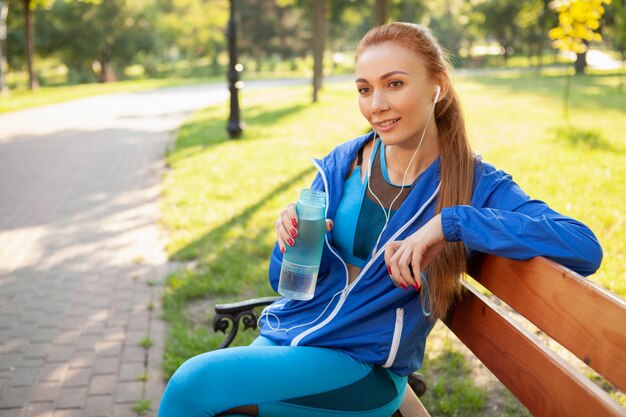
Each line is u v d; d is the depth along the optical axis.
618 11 14.41
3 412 3.27
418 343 2.08
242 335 3.90
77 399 3.39
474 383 3.31
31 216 7.38
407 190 2.03
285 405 1.88
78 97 26.53
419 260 1.79
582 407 1.45
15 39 48.41
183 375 1.85
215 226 6.47
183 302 4.57
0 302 4.80
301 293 2.04
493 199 1.92
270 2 61.56
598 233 4.93
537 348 1.66
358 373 1.98
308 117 15.59
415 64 1.92
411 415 2.15
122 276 5.30
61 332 4.22
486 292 4.16
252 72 58.47
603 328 1.43
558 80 29.73
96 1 28.95
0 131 15.52
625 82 26.70
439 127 2.04
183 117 18.61
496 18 54.03
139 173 9.82
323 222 2.01
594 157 8.10
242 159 10.12
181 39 60.50
